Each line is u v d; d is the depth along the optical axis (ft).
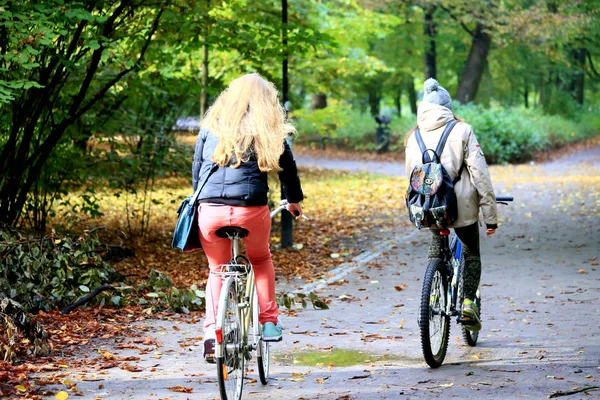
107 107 57.06
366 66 108.68
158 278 38.55
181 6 47.96
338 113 110.73
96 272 37.06
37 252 35.35
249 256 23.36
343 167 139.85
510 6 162.20
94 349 29.17
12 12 38.93
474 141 26.73
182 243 22.06
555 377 24.94
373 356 28.55
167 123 69.92
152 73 56.08
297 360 28.04
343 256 53.62
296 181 22.66
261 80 22.54
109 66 50.21
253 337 23.70
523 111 179.83
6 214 47.75
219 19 51.80
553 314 34.73
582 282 41.73
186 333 32.30
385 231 65.31
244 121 21.81
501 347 29.50
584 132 193.47
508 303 37.35
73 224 53.36
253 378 25.68
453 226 26.76
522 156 149.28
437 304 27.02
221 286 22.29
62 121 48.73
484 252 52.85
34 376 25.02
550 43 161.38
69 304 35.81
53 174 55.52
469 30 174.70
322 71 106.73
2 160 46.73
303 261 51.29
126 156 58.85
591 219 66.18
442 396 23.22
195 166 22.47
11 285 33.58
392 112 226.17
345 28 100.42
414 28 174.70
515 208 75.97
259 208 21.81
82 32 43.88
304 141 185.26
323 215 76.23
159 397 23.17
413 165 27.17
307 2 81.51
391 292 41.24
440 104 27.48
